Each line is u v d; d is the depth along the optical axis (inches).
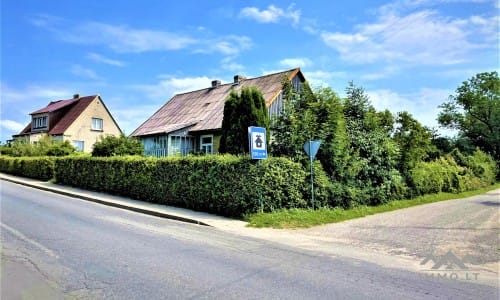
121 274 220.7
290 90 584.7
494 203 749.3
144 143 1107.9
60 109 1844.2
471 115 2065.7
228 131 644.7
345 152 552.7
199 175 514.6
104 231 354.6
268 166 464.4
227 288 200.1
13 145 1435.8
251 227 409.7
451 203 746.2
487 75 2052.2
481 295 197.3
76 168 817.5
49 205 532.1
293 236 365.4
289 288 202.8
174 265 242.5
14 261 244.5
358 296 192.7
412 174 759.1
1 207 494.9
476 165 1233.4
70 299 181.3
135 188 635.5
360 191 580.4
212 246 306.0
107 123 1860.2
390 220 479.2
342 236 368.8
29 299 181.0
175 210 513.3
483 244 332.8
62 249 278.1
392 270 246.2
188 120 1125.1
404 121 745.6
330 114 548.7
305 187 499.2
